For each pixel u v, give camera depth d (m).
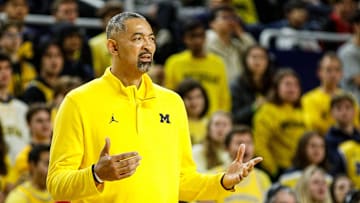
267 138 24.91
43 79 24.14
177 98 13.27
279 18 31.66
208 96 25.28
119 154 11.71
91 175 11.84
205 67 26.28
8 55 23.03
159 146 12.85
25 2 26.59
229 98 26.44
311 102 26.94
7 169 21.27
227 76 27.45
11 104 22.98
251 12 31.48
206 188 13.02
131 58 12.63
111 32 12.72
